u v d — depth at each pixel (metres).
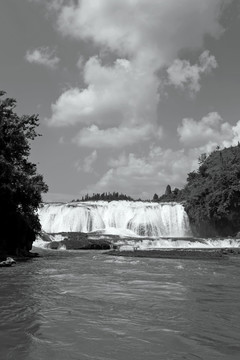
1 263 27.81
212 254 42.59
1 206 36.97
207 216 85.81
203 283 18.59
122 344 8.12
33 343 8.05
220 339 8.60
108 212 85.56
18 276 21.03
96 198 159.50
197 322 10.20
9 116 38.00
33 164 41.66
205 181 95.19
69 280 19.36
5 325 9.55
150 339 8.53
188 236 86.94
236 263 32.72
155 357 7.32
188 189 101.12
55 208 83.81
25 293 14.76
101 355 7.39
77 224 81.31
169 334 8.96
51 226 81.75
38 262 32.16
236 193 84.75
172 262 33.38
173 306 12.41
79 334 8.84
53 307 11.98
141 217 83.75
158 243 64.62
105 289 16.16
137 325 9.80
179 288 16.72
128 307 12.16
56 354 7.38
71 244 59.16
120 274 22.73
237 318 10.71
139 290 15.98
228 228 87.62
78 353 7.47
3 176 33.97
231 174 87.06
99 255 43.12
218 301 13.41
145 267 28.02
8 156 37.12
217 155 105.62
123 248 59.91
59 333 8.89
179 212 88.12
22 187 37.66
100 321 10.16
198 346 8.06
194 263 32.53
